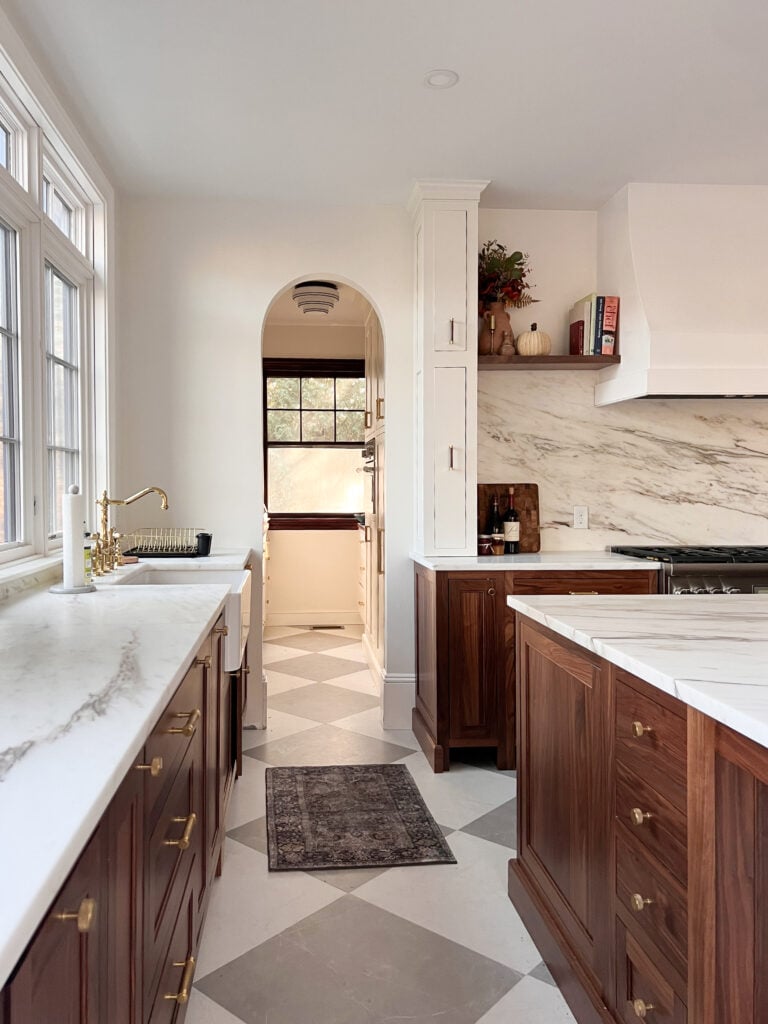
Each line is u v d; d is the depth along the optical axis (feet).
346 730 12.72
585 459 13.28
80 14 7.43
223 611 7.30
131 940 3.30
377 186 11.98
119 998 3.07
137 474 12.42
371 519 16.76
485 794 10.18
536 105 9.39
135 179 11.64
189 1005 5.90
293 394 21.95
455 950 6.66
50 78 8.65
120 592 7.47
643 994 4.75
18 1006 1.83
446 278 11.98
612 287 12.62
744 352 11.76
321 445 22.00
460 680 11.16
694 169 11.43
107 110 9.44
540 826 6.83
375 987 6.14
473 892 7.64
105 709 3.38
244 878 7.87
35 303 8.25
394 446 12.87
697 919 4.07
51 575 8.24
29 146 8.21
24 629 5.38
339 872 8.02
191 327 12.48
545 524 13.17
